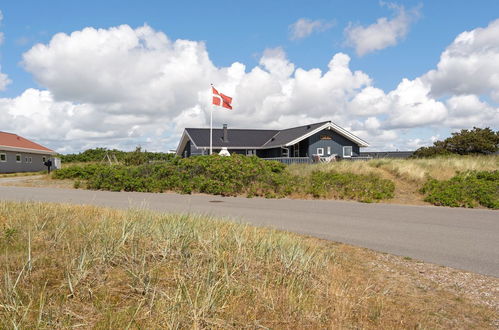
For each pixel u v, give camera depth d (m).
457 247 6.51
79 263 3.78
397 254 6.04
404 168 16.19
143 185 16.50
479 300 4.21
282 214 9.93
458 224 8.68
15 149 37.28
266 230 7.04
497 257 5.90
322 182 14.62
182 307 3.17
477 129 28.31
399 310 3.82
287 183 14.78
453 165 16.77
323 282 4.39
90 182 17.81
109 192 15.98
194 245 5.02
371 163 18.19
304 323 3.29
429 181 14.24
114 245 4.40
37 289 3.33
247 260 4.60
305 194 14.28
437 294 4.36
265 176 15.09
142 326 2.89
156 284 3.63
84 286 3.46
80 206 8.66
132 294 3.44
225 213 9.92
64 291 3.34
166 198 13.66
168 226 5.46
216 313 3.19
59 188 17.97
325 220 9.07
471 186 12.70
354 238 7.15
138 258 4.25
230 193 14.83
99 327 2.82
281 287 4.03
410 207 11.55
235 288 3.72
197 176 16.05
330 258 5.55
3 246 4.48
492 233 7.68
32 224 5.59
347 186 14.13
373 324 3.44
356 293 4.17
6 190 16.61
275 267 4.62
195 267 4.14
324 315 3.47
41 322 2.75
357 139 32.72
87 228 5.44
